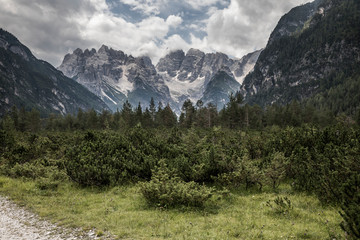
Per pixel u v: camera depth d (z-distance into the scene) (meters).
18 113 117.25
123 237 7.77
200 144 22.02
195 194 10.60
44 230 8.52
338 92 164.75
